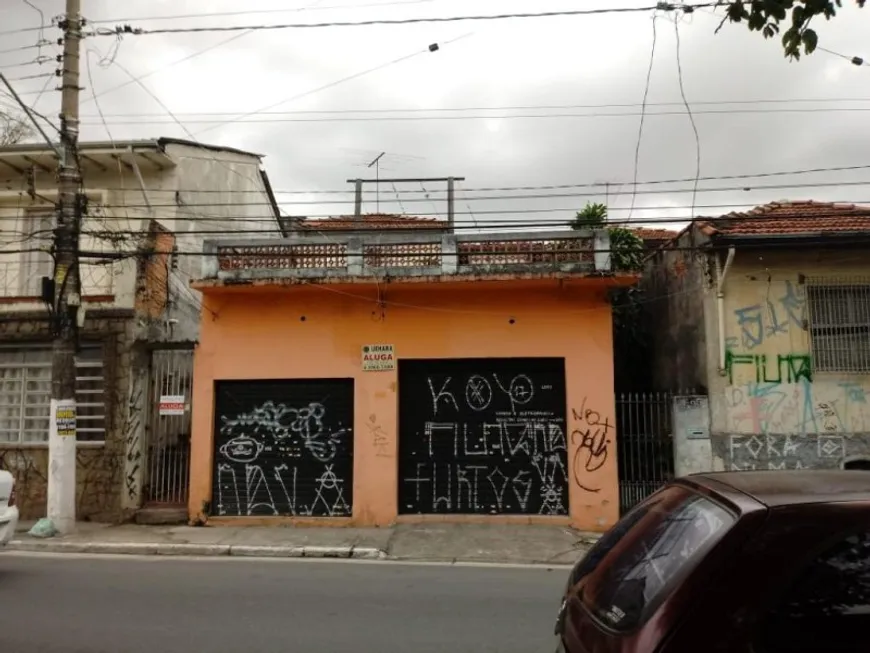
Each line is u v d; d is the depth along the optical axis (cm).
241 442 1220
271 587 750
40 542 1024
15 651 525
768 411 1173
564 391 1192
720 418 1185
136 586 750
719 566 206
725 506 229
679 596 205
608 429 1163
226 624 600
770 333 1185
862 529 211
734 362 1183
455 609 658
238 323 1235
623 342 1508
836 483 243
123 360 1242
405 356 1204
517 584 777
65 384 1084
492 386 1205
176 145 1616
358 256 1207
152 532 1116
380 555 978
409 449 1204
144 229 1473
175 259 1450
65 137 1104
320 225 2127
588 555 304
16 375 1298
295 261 1230
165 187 1605
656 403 1236
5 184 1567
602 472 1155
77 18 1108
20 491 1250
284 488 1204
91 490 1219
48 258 1473
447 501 1189
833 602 202
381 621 614
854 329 1175
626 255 1456
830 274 1183
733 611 200
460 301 1209
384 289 1203
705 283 1230
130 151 1511
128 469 1219
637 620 213
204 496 1195
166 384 1279
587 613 246
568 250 1175
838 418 1163
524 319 1198
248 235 1898
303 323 1227
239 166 1873
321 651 530
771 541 208
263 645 543
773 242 1155
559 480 1178
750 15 447
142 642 548
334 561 942
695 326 1281
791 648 196
